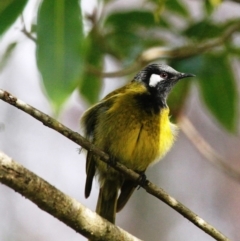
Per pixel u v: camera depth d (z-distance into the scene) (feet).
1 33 23.94
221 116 37.06
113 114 34.47
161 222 55.77
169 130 35.76
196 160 57.47
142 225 55.47
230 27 34.99
